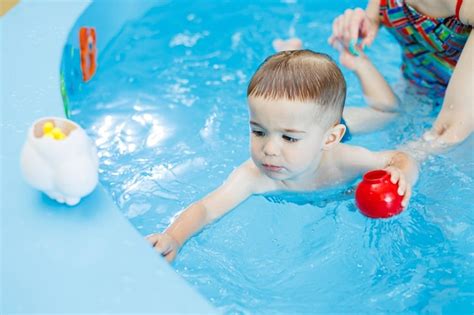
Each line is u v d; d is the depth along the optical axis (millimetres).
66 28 1968
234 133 2033
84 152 1295
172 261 1560
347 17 2049
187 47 2428
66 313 1137
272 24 2572
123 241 1273
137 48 2395
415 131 1966
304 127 1609
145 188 1828
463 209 1699
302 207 1749
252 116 1637
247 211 1736
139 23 2463
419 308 1479
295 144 1622
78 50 2047
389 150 1854
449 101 1801
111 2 2279
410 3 1926
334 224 1688
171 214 1750
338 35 2045
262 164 1657
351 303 1490
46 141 1255
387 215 1605
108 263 1229
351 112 2004
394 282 1537
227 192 1742
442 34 1896
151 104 2150
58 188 1290
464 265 1572
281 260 1599
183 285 1194
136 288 1185
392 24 1999
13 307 1142
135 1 2408
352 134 1988
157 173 1879
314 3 2676
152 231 1695
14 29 1950
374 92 2033
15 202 1341
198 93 2213
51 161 1267
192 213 1650
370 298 1502
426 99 2086
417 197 1729
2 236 1270
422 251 1606
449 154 1813
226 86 2250
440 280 1539
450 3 1802
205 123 2076
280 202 1768
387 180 1614
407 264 1577
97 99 2141
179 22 2533
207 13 2596
